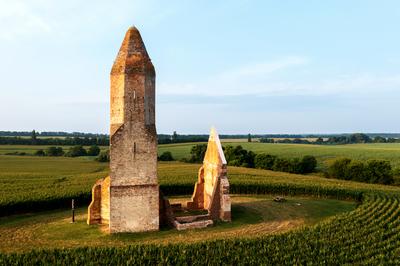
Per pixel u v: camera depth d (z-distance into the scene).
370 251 27.59
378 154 119.31
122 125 32.28
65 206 46.56
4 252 27.95
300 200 52.56
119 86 32.53
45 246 29.81
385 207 43.41
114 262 24.52
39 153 130.00
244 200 51.47
